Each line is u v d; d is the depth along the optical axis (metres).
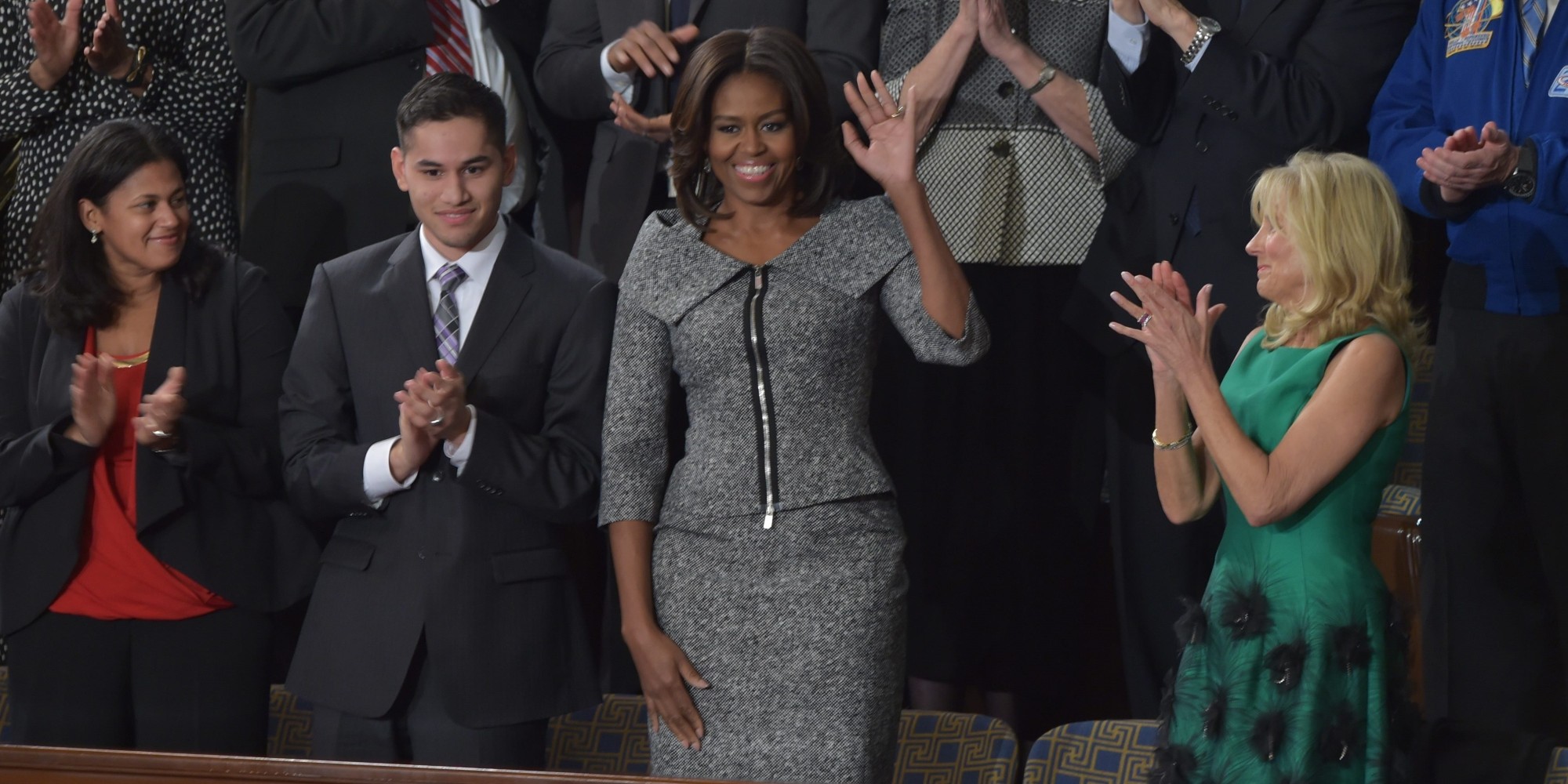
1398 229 8.64
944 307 9.20
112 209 10.70
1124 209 12.07
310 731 11.61
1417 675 10.88
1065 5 12.45
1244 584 8.52
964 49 11.91
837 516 9.12
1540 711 10.90
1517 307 10.80
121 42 13.07
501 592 9.89
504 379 10.15
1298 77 11.52
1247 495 8.19
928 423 12.43
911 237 9.22
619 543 9.49
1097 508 12.71
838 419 9.27
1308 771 8.09
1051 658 12.53
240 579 10.65
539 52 13.55
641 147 12.51
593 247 12.62
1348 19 11.66
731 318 9.28
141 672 10.57
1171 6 11.65
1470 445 11.06
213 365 10.89
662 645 9.20
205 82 13.63
